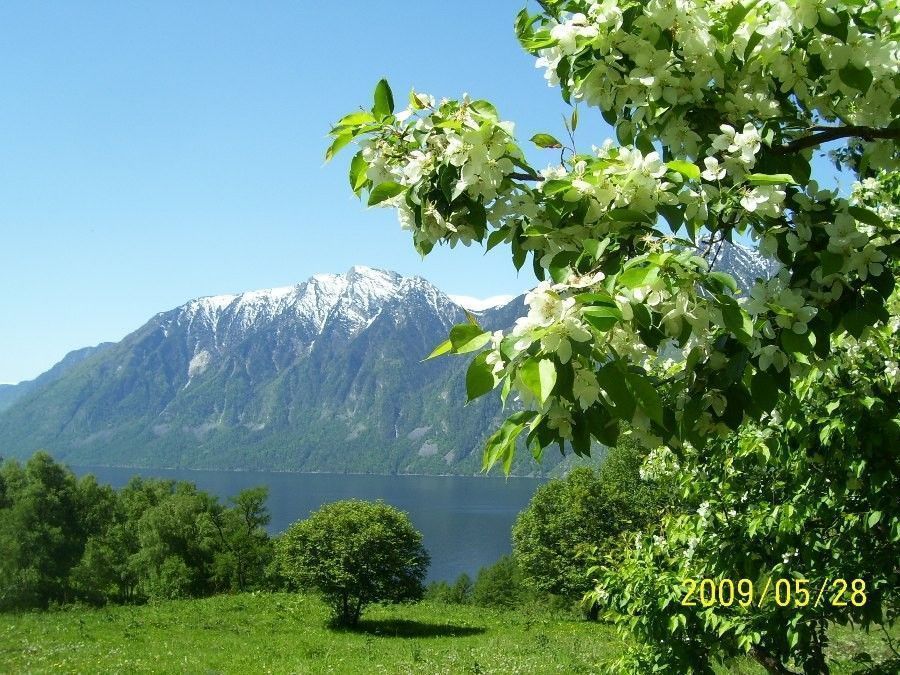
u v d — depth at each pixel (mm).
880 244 1909
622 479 30750
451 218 2262
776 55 2146
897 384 3623
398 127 2414
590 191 1958
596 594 5184
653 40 2111
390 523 25047
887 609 4539
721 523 4602
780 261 1972
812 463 3955
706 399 1878
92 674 15547
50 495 45344
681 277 1638
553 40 2217
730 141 2020
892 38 2090
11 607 40500
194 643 19891
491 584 57156
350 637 22359
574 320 1534
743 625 4148
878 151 2439
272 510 165750
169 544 46156
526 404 1736
